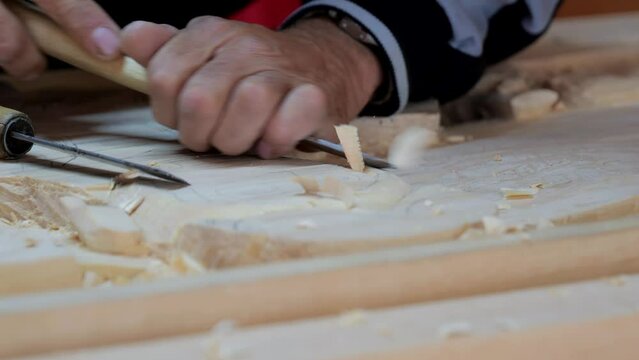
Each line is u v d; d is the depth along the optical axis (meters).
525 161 0.81
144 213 0.65
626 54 1.30
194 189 0.68
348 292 0.55
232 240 0.59
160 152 0.81
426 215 0.64
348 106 0.93
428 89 1.03
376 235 0.59
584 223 0.64
